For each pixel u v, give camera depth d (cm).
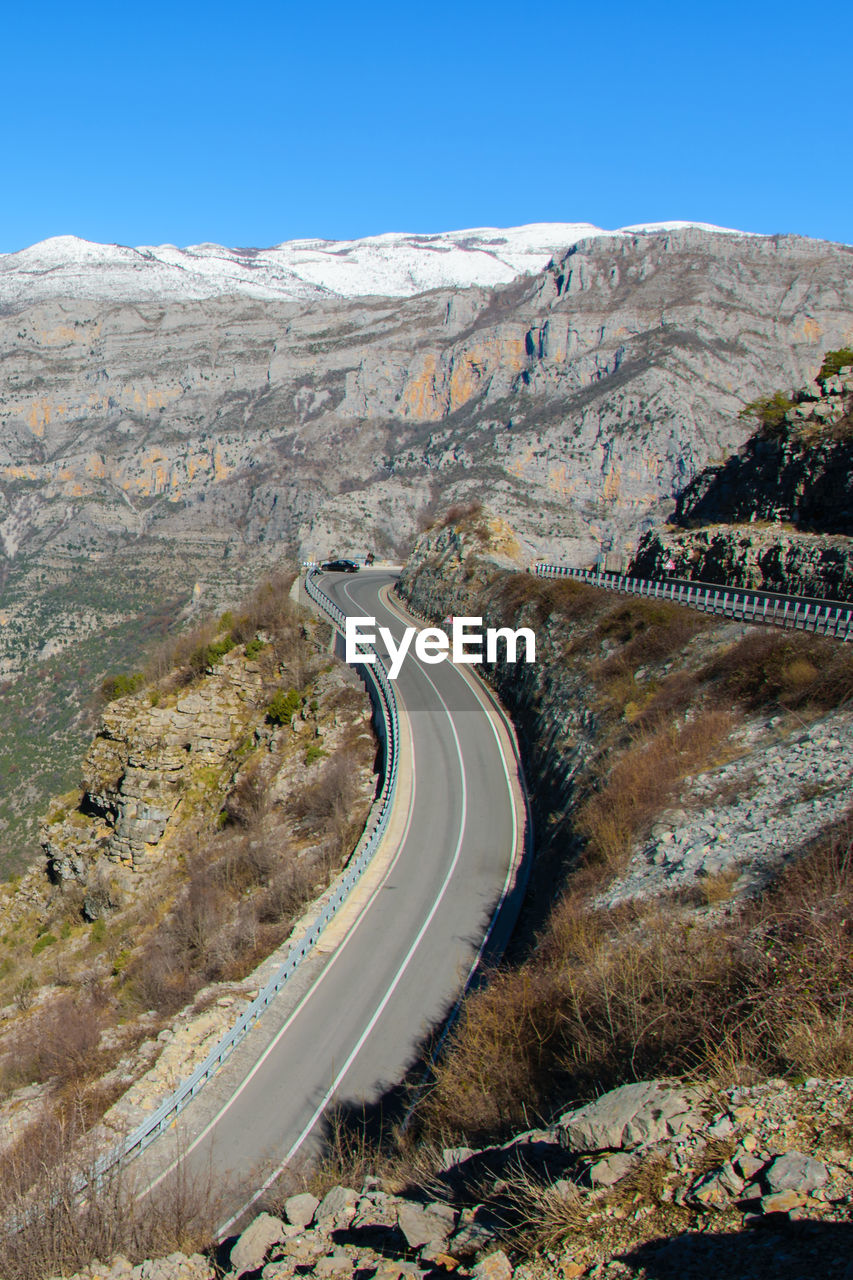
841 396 4778
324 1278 661
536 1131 818
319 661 4694
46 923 4022
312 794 3597
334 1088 1853
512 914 2491
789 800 1773
